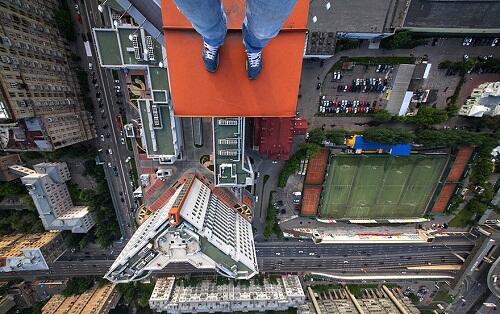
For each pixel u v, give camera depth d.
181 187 63.41
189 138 68.00
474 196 77.62
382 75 64.94
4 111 47.59
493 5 54.59
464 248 85.62
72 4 58.84
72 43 61.88
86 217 75.62
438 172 75.38
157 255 53.00
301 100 67.19
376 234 84.19
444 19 56.25
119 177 72.06
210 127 67.75
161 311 86.12
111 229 76.31
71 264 84.31
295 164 69.62
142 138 62.59
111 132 68.19
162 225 50.78
